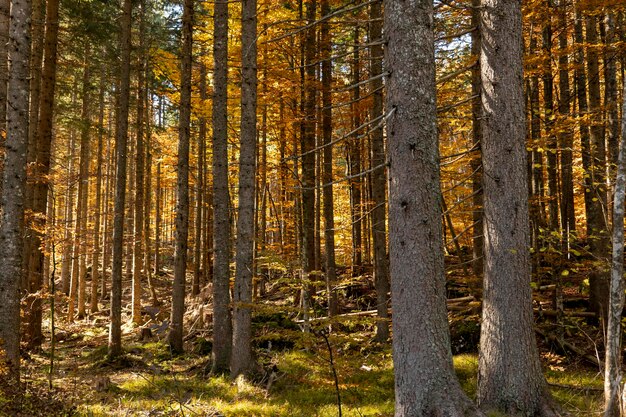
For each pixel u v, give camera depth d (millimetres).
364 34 17359
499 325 6332
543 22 10336
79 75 19938
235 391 8672
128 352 12844
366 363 8445
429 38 5266
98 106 23625
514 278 6320
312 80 13516
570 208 13250
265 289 18781
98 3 15953
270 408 7559
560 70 11461
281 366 9820
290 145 16938
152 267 31656
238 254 9586
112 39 17422
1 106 9828
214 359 10250
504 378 6230
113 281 12422
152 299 21281
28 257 13453
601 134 10781
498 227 6426
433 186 5188
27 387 6953
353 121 16578
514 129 6438
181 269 13008
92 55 18891
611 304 4781
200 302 16797
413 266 5109
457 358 10016
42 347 14414
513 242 6359
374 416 7020
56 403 6637
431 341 5051
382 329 11453
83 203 23062
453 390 5020
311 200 14820
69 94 19875
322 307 15336
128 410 7422
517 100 6473
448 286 14523
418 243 5102
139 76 18219
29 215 11484
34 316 13539
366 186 19828
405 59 5199
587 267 10117
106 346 13164
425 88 5195
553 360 9695
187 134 13312
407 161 5156
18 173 7941
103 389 8953
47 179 12211
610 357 4734
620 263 4785
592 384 8008
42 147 13523
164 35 19672
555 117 9625
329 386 8594
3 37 9891
